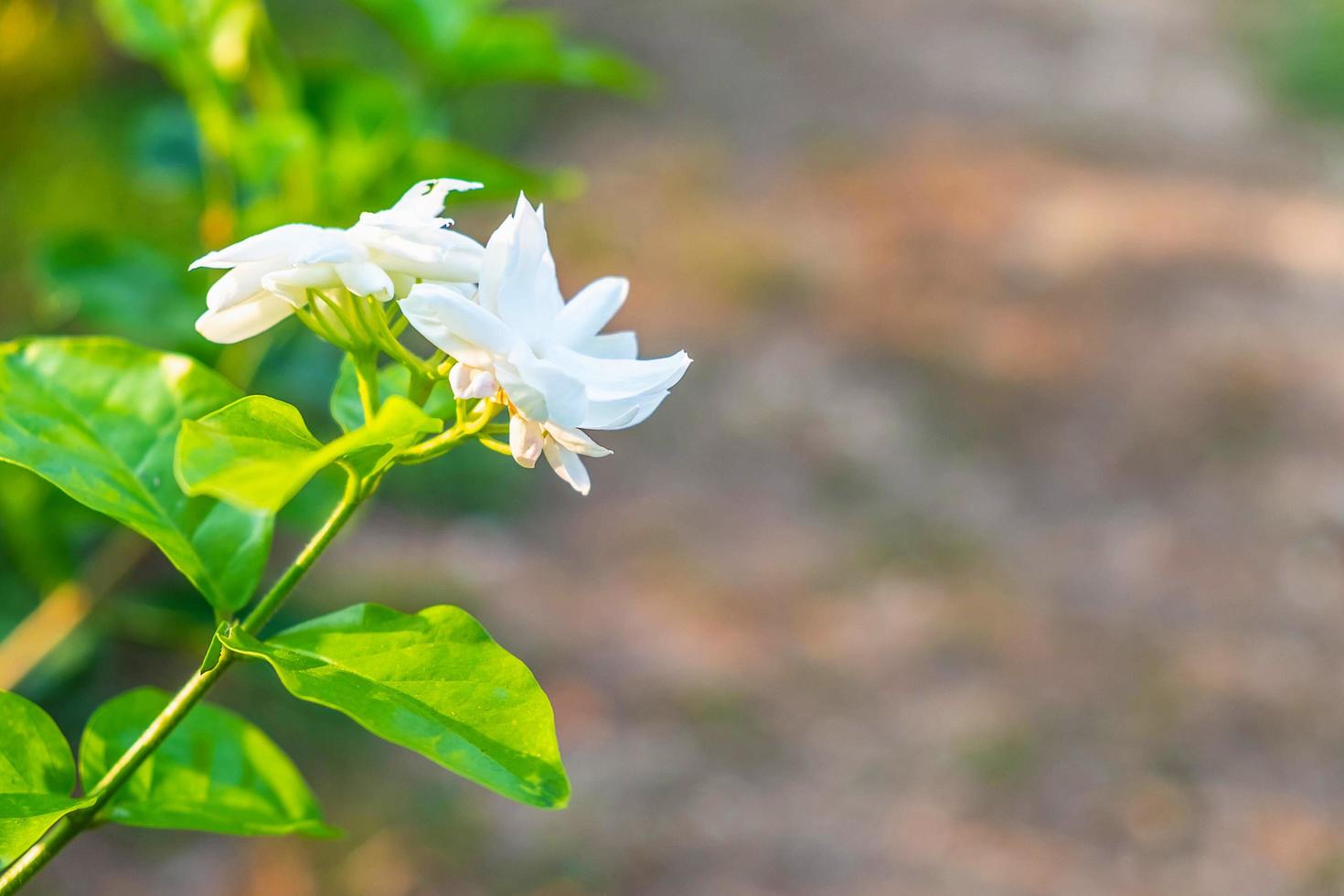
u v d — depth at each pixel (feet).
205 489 2.32
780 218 11.35
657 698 6.53
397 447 2.45
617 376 2.48
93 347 2.58
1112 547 8.02
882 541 7.92
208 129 3.16
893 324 10.04
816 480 8.43
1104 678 6.93
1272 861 5.92
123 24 3.11
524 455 2.46
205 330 2.47
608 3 14.71
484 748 2.45
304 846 5.25
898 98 14.08
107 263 3.31
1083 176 12.80
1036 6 17.10
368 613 2.48
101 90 7.74
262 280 2.45
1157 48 16.22
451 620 2.48
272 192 3.39
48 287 3.25
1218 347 10.07
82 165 6.93
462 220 9.75
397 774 5.70
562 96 12.55
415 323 2.44
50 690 3.62
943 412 9.14
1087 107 14.46
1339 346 10.24
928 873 5.73
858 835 5.90
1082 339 10.06
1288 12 16.47
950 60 15.23
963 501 8.35
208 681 2.48
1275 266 11.37
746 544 7.81
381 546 6.99
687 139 12.41
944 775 6.27
